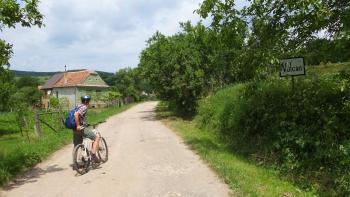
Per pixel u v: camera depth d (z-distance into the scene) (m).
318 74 10.80
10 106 20.06
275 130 9.93
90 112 38.94
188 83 27.80
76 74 77.50
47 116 28.09
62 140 16.33
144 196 7.73
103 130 21.83
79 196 7.93
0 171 9.28
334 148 7.62
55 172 10.37
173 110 36.12
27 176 10.02
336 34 8.07
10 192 8.48
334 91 8.49
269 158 9.81
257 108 11.50
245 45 10.74
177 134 18.19
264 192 7.55
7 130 25.53
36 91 59.31
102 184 8.80
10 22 8.85
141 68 32.19
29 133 22.94
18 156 11.08
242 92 12.95
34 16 9.09
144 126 23.52
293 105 9.74
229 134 14.22
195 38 27.39
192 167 10.23
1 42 8.91
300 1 8.22
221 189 7.96
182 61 28.20
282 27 9.78
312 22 8.77
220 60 12.16
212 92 25.28
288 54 9.90
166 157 11.86
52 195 8.09
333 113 8.02
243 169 9.38
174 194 7.77
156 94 32.25
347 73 8.30
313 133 8.50
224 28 10.59
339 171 7.18
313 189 7.62
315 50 9.30
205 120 19.09
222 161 10.38
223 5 10.50
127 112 43.06
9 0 8.54
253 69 10.58
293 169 8.57
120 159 11.84
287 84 10.91
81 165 10.16
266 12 10.09
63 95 74.00
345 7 8.23
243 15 10.51
